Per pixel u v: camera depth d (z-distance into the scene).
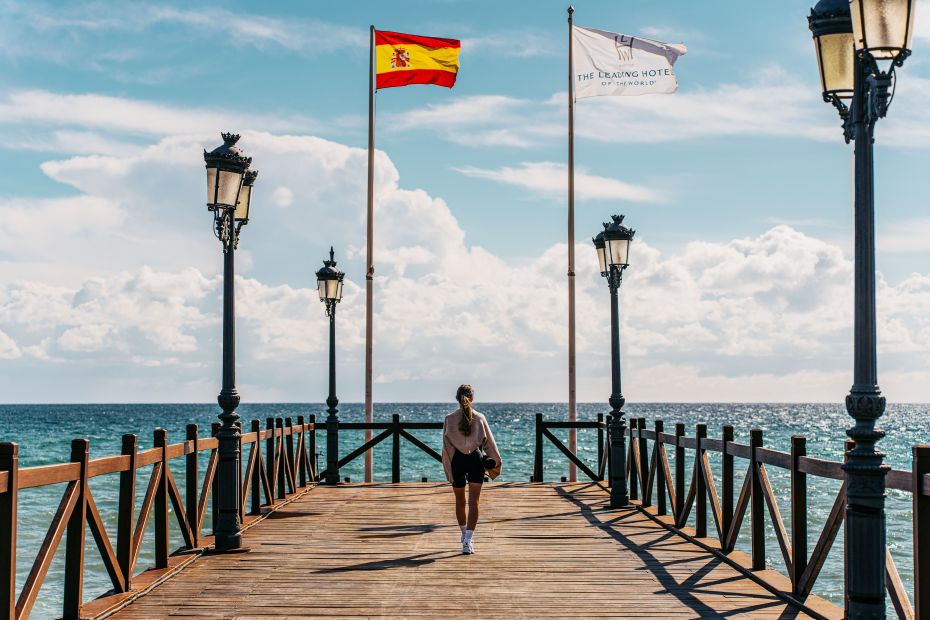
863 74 5.50
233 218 9.89
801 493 7.38
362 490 16.48
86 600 12.02
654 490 22.89
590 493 15.77
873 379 5.38
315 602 7.39
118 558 7.54
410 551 9.86
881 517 5.33
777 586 7.77
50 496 25.95
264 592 7.77
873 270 5.42
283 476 14.59
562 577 8.45
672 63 19.55
